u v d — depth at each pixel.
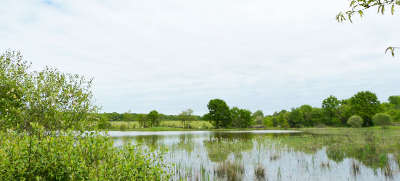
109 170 5.25
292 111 107.38
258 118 122.75
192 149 23.27
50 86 8.78
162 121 101.81
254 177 12.55
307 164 15.84
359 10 3.73
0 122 7.61
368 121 77.69
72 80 9.59
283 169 14.44
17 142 5.37
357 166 14.24
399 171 13.30
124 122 89.00
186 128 94.81
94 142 5.66
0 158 4.98
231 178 12.32
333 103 93.94
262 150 22.48
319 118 100.69
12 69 9.65
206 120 98.75
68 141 5.57
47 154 5.29
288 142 28.89
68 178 5.30
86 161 5.45
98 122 9.41
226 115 97.31
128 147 6.18
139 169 5.95
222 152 21.39
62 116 7.95
